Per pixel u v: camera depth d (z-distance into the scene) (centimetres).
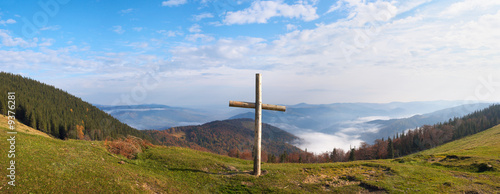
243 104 1752
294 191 1472
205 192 1426
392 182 1587
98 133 13662
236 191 1466
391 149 11531
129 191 1166
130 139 2344
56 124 12519
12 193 900
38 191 959
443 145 11631
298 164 2258
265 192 1452
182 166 1825
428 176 1717
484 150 3127
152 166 1767
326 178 1719
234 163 2303
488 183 1541
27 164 1162
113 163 1600
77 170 1255
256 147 1728
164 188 1349
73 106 17925
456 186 1491
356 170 1903
